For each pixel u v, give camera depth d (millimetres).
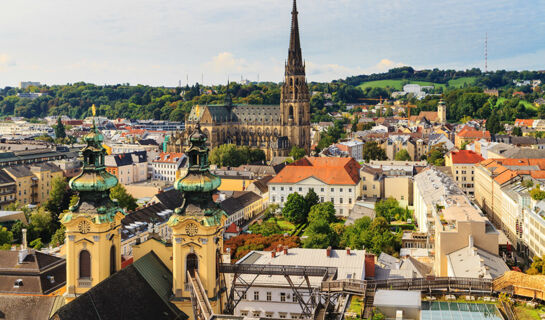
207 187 106500
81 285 107312
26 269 143875
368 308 89312
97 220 105438
